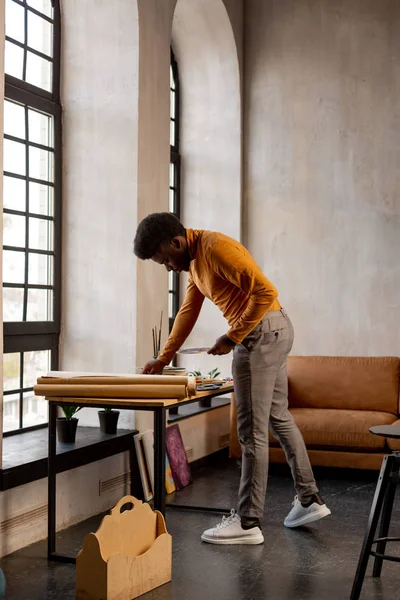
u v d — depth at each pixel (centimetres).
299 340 633
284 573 323
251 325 347
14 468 338
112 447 415
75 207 464
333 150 627
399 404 548
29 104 436
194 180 644
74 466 377
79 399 337
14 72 431
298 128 636
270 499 452
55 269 460
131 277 452
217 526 369
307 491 384
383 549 318
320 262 629
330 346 626
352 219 622
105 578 279
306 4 635
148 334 466
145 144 463
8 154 423
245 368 362
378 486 297
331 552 352
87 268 461
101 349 458
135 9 454
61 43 468
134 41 455
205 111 641
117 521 297
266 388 363
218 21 613
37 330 442
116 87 458
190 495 462
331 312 626
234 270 343
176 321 392
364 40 621
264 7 646
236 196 635
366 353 617
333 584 310
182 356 636
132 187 454
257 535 363
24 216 436
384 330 613
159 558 308
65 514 388
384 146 615
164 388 324
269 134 642
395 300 611
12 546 348
